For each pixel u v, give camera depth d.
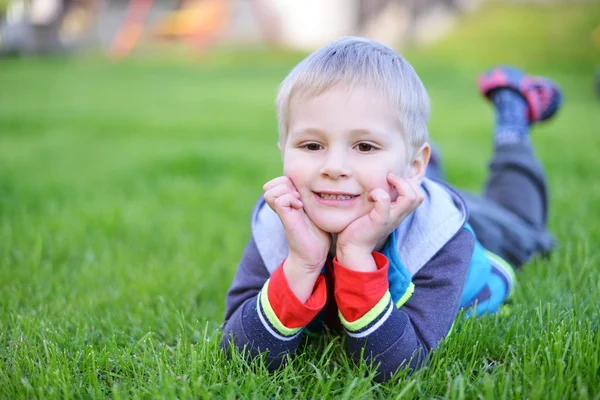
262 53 16.91
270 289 1.64
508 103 2.89
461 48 14.32
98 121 7.39
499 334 1.84
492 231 2.35
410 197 1.58
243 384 1.59
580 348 1.60
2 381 1.64
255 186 4.22
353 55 1.64
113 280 2.53
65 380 1.64
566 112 7.39
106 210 3.59
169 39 17.88
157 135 6.44
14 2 20.22
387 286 1.62
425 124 1.75
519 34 14.25
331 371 1.71
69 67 14.90
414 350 1.62
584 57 12.63
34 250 2.82
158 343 1.93
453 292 1.71
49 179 4.41
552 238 2.67
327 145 1.59
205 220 3.44
